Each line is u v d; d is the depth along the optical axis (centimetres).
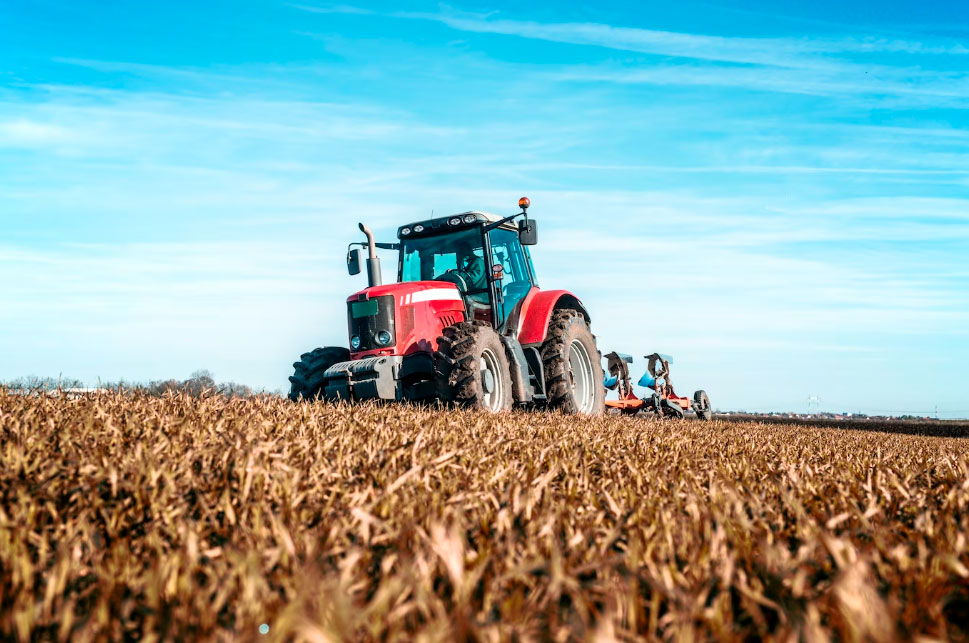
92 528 217
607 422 760
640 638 151
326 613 145
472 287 938
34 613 155
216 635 145
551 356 962
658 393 1652
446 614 164
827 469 438
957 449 775
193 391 579
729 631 157
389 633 149
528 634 150
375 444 376
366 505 257
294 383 862
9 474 270
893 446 757
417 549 203
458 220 937
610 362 1591
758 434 798
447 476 326
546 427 576
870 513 263
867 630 136
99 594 174
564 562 193
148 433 370
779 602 168
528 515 248
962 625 178
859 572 149
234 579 175
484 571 190
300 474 285
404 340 835
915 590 181
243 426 410
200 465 311
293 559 189
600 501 297
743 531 229
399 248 984
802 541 225
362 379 808
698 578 187
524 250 1033
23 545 200
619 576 178
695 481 359
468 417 604
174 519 238
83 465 285
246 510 244
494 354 841
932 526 247
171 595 171
